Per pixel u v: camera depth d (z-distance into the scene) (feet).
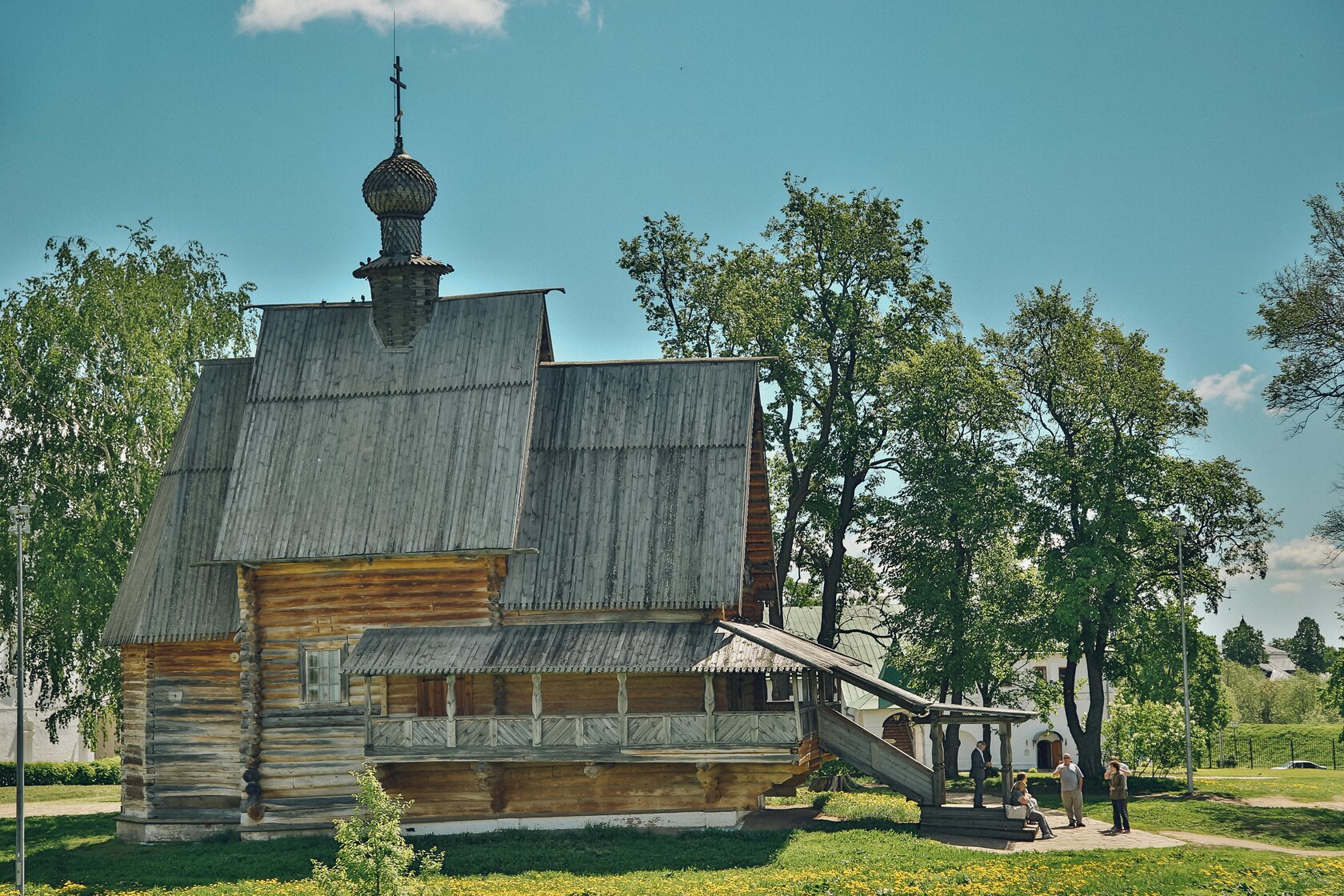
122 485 162.09
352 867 75.36
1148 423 161.38
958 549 161.68
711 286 170.91
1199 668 175.22
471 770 117.39
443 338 128.36
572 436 125.59
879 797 131.03
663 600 115.34
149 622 123.54
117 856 115.24
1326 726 320.29
